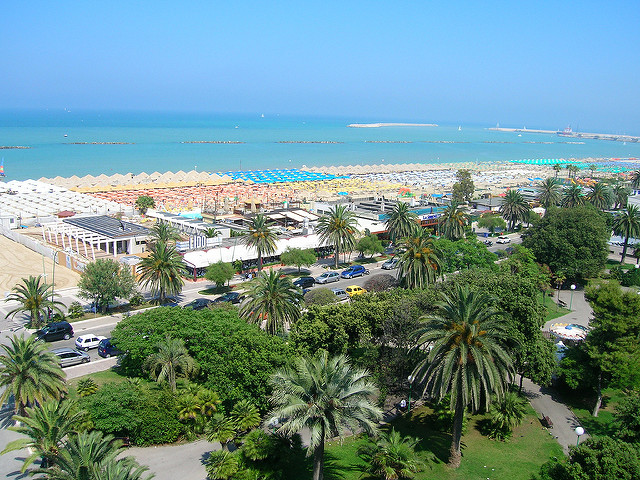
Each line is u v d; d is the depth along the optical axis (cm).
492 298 4659
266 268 10869
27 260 10725
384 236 13475
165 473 4216
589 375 5775
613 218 15400
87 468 3275
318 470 3869
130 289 7869
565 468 4084
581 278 11356
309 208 16362
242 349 4947
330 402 3659
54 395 4688
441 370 4494
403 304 5647
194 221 13325
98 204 15450
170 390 4866
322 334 5556
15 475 3991
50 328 6800
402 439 4841
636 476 3838
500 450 5047
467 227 14612
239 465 4172
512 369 4950
